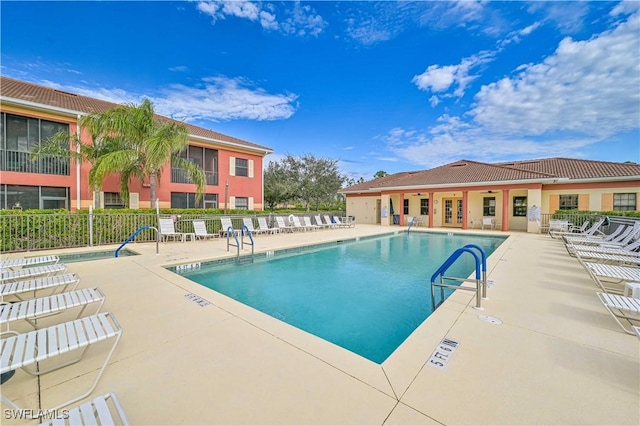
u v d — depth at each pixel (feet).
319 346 9.48
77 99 51.80
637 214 46.03
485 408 6.53
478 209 64.44
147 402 6.72
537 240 40.83
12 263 17.44
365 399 6.82
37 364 8.22
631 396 6.97
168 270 20.51
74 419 5.22
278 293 18.84
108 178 46.88
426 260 29.60
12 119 39.83
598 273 15.11
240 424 6.02
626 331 10.21
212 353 8.99
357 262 28.55
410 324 14.21
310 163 97.14
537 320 11.75
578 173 56.13
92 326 8.18
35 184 40.98
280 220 53.36
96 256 28.50
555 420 6.17
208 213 48.21
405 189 65.51
